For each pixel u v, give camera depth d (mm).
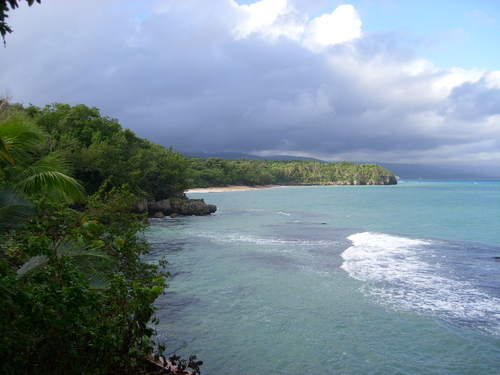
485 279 14141
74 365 5121
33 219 6812
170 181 52656
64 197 8367
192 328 9984
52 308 4703
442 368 7883
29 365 4773
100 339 4918
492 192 114375
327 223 35531
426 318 10461
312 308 11359
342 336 9430
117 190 11609
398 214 44562
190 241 24188
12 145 7777
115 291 5703
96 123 47969
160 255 19469
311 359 8320
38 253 5176
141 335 5688
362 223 35281
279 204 65500
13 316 4762
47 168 8227
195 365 6297
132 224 10141
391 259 17922
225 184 149250
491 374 7629
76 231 6973
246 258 18578
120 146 47188
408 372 7742
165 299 12312
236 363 8133
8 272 4684
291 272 15641
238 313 11039
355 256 18719
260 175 173125
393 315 10703
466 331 9602
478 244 22266
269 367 7980
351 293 12719
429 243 22672
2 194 6730
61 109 49062
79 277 5008
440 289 12984
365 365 8039
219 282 14266
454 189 146375
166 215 44781
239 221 37938
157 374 6094
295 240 24516
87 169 40375
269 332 9703
